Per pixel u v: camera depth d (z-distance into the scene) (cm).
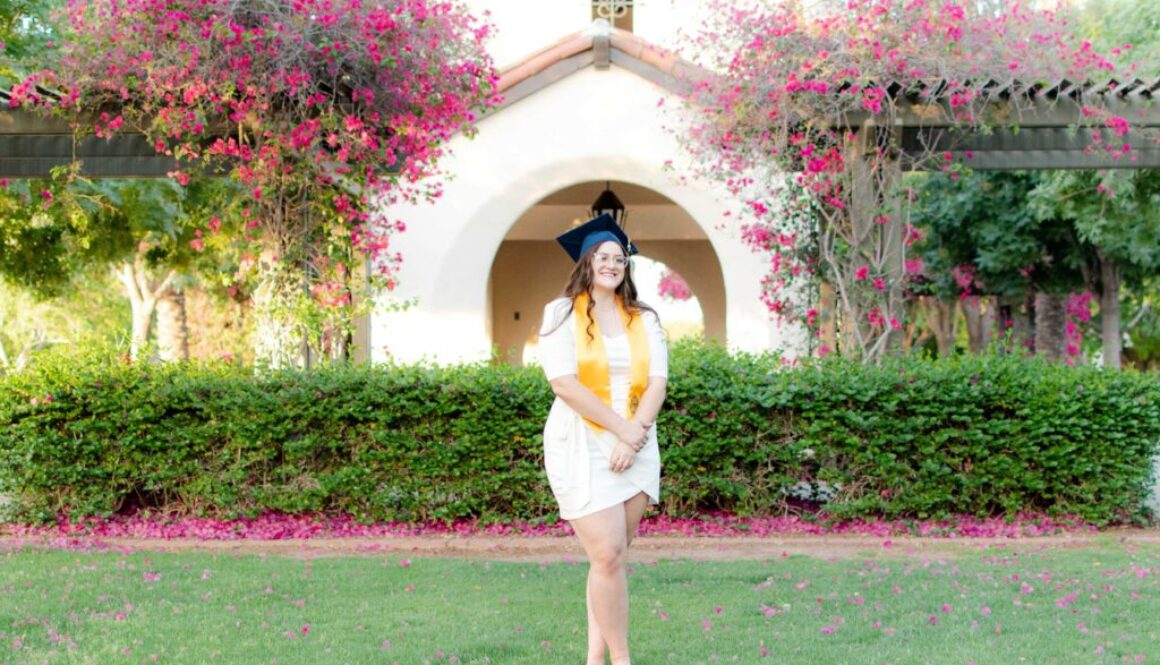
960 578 571
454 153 1063
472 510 761
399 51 782
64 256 1429
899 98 831
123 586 539
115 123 798
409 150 828
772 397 746
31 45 1188
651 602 511
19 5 1166
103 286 2725
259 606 502
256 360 827
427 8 799
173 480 759
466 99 852
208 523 756
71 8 762
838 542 712
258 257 854
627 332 375
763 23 825
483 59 853
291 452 750
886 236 862
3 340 2972
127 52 757
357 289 912
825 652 416
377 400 746
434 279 1073
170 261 1584
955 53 797
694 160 962
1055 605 499
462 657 412
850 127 854
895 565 618
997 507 774
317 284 852
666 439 751
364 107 808
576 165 1072
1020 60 797
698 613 488
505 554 682
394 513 754
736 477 759
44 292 1439
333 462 763
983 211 1762
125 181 1308
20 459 748
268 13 746
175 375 773
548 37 1344
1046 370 783
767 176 892
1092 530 747
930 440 747
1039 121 835
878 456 744
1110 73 818
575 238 383
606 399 366
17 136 890
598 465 361
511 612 491
